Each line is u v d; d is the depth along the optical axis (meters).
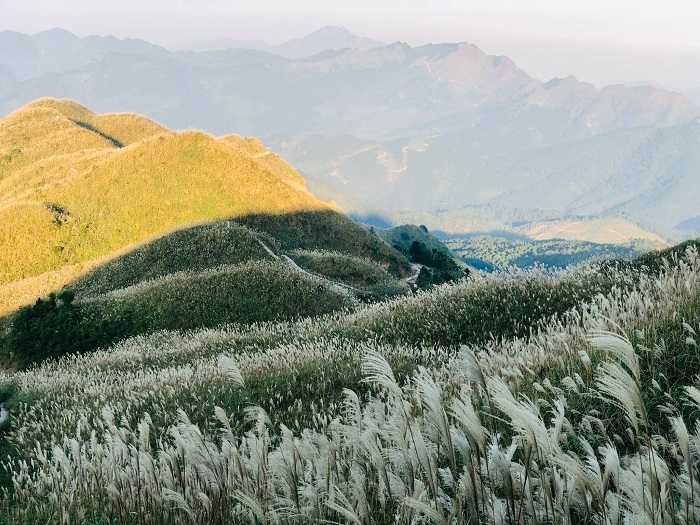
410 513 3.27
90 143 120.56
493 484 2.96
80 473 7.09
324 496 3.90
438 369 9.77
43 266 65.81
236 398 11.18
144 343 28.81
